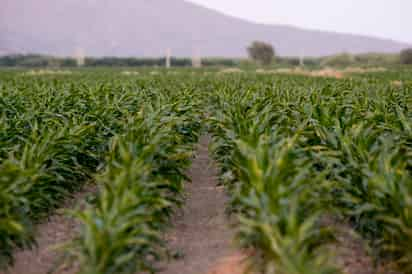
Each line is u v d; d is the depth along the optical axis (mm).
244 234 5906
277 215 5258
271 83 20359
